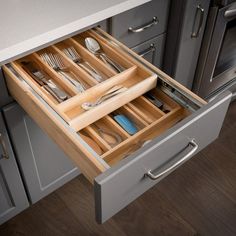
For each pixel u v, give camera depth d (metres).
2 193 1.29
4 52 0.89
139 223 1.45
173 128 0.79
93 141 0.91
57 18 1.00
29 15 1.01
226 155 1.70
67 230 1.43
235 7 1.47
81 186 1.57
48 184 1.44
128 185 0.77
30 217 1.46
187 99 0.93
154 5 1.27
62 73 1.04
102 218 0.78
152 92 1.02
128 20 1.22
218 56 1.63
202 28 1.46
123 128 0.95
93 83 0.98
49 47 1.08
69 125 0.84
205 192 1.56
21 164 1.25
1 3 1.06
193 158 1.68
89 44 1.10
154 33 1.37
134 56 1.04
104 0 1.09
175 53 1.47
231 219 1.48
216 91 1.83
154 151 0.76
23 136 1.16
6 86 1.01
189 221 1.47
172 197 1.54
